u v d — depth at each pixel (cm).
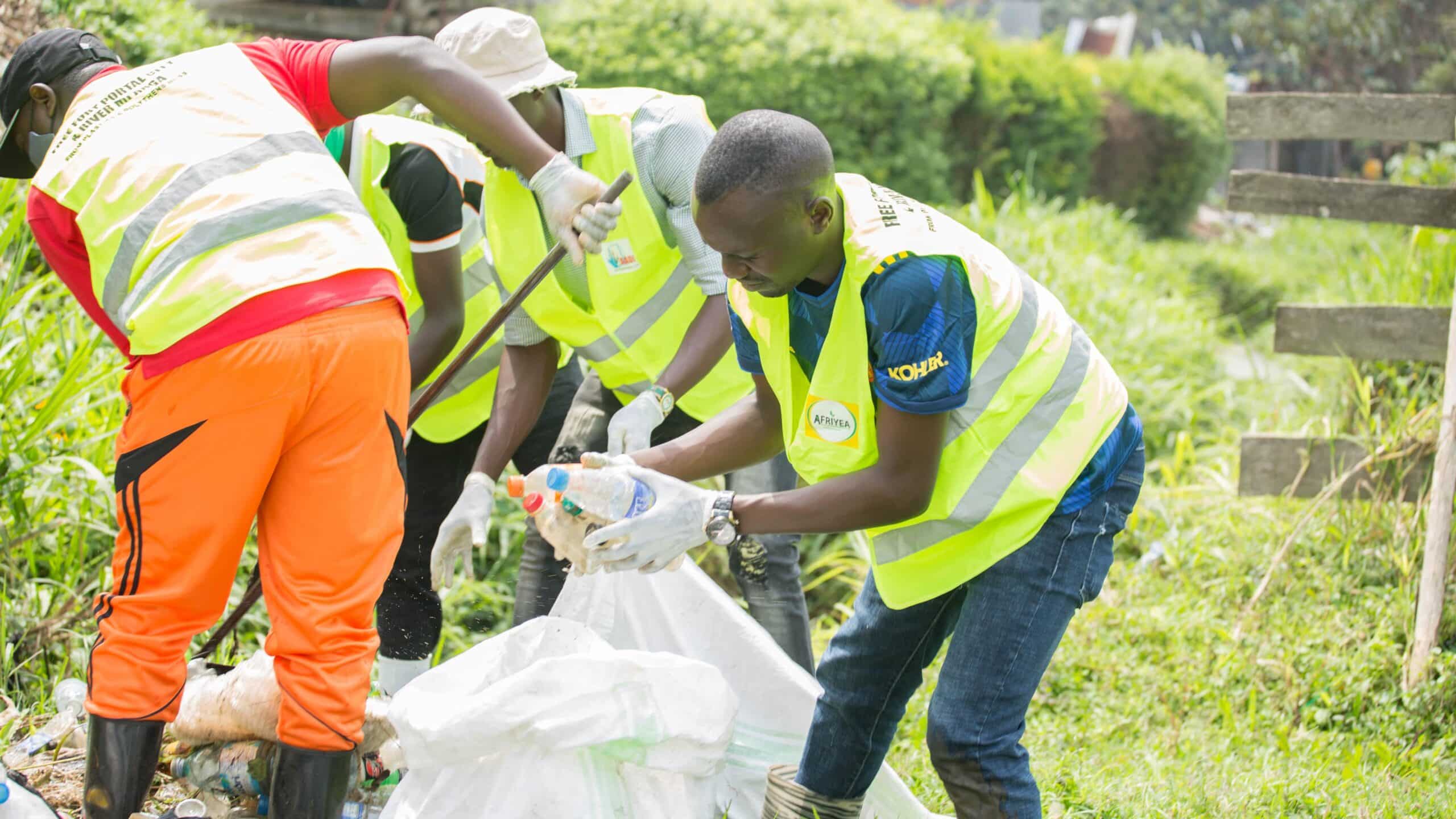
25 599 461
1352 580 548
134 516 281
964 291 265
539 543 402
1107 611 548
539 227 382
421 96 310
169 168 277
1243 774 409
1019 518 287
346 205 289
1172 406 846
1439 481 478
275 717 313
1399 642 507
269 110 290
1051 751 439
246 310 271
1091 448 293
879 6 1458
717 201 254
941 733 291
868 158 1352
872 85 1331
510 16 360
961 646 293
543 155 313
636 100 376
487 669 322
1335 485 564
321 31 1223
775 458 399
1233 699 488
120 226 276
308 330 275
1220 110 2031
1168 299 1109
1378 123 623
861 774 323
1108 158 1856
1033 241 1086
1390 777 406
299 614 287
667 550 277
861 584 639
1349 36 2186
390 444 294
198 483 277
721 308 375
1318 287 1136
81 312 552
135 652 284
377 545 293
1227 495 674
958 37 1611
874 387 271
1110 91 1875
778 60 1259
